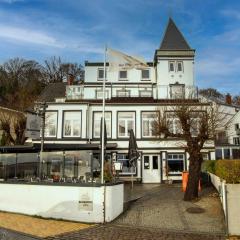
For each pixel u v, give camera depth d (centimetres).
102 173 1477
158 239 1159
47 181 1583
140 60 1739
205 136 1908
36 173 1655
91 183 1460
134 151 2166
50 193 1520
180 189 2350
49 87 5416
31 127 1811
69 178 1580
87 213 1434
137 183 3014
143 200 1848
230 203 1234
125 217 1493
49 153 1638
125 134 3173
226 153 3981
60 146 2964
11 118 3441
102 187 1439
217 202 1688
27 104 3916
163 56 4409
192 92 3203
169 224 1368
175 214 1516
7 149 2667
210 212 1524
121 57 1733
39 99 4906
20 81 6575
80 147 2947
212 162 2328
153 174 3094
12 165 1712
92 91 4162
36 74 7112
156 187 2580
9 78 6362
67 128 3216
